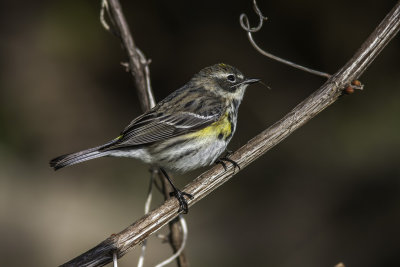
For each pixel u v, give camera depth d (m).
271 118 14.41
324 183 13.37
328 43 14.24
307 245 12.55
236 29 15.30
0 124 15.12
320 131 13.67
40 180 14.94
